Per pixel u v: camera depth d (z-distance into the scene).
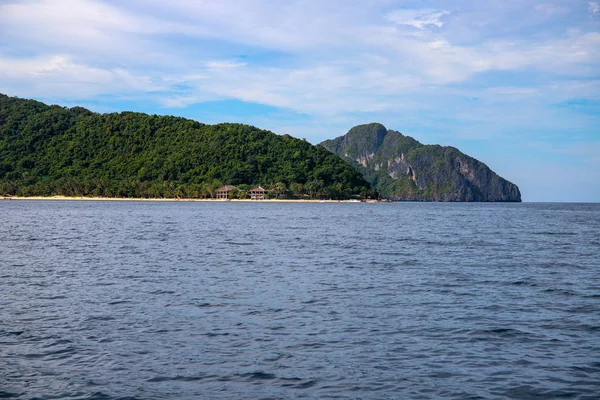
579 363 17.39
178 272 36.59
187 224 98.56
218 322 22.33
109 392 14.82
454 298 27.84
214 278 34.03
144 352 18.25
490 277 35.34
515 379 15.96
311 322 22.42
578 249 55.75
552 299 27.70
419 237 71.94
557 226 107.12
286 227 93.25
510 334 20.80
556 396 14.74
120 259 43.91
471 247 57.31
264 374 16.27
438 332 21.03
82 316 23.27
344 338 20.08
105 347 18.80
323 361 17.47
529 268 40.03
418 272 37.50
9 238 64.12
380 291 29.72
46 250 50.62
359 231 84.56
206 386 15.31
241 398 14.51
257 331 20.95
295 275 35.62
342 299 27.34
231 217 133.50
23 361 17.25
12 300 26.64
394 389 15.16
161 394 14.73
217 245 56.97
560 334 20.83
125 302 26.28
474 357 17.95
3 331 20.69
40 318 22.84
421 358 17.83
